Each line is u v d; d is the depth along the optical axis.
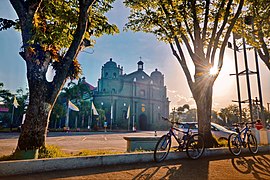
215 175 4.97
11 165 4.64
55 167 5.05
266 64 12.50
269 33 11.38
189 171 5.28
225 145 9.16
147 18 10.42
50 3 7.20
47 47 6.52
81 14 6.86
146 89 60.41
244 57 16.20
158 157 6.30
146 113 58.69
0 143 13.49
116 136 22.89
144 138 8.95
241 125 8.87
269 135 11.02
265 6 10.78
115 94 54.34
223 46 9.73
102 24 8.55
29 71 6.32
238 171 5.40
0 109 50.06
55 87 6.49
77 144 13.35
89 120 47.34
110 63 57.31
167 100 63.25
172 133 6.84
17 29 7.73
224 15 9.55
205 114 9.27
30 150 5.53
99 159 5.59
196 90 9.55
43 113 6.20
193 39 9.98
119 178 4.57
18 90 43.28
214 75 9.61
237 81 17.14
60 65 6.70
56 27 6.60
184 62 10.05
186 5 9.50
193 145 6.98
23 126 6.11
